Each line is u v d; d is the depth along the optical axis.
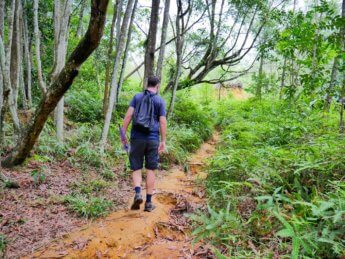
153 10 8.31
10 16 4.82
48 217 3.87
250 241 3.01
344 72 6.85
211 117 14.86
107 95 9.45
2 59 4.71
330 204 2.78
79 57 4.02
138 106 4.21
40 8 9.08
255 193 3.98
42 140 6.13
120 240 3.48
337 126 6.68
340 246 2.53
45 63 9.92
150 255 3.25
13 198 4.21
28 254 3.13
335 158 4.03
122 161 6.49
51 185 4.79
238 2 11.88
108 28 11.42
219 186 4.85
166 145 7.32
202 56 14.88
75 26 11.59
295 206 3.39
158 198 4.89
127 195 4.89
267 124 8.16
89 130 7.93
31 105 8.28
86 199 4.45
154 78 4.31
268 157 4.70
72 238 3.45
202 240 3.49
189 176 6.29
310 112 7.81
